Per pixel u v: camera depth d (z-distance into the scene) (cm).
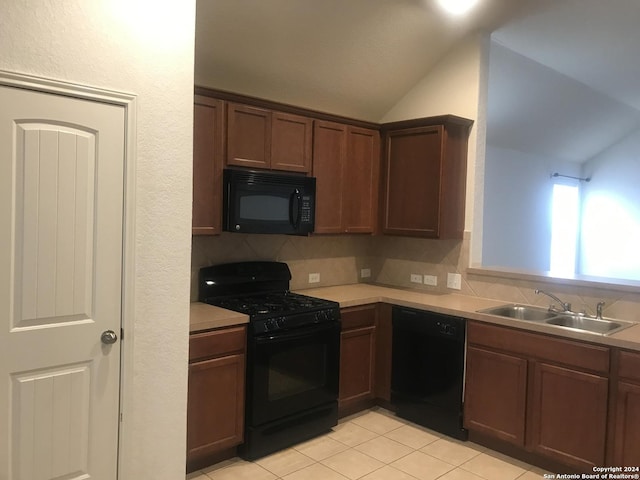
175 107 239
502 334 312
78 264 217
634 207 689
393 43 370
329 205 383
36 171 205
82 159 215
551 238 704
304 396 327
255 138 335
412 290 415
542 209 679
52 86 205
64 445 218
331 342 341
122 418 232
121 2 222
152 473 243
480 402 325
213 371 287
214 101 312
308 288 414
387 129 411
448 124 374
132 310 231
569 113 573
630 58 435
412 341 362
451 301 365
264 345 303
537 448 298
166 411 245
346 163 393
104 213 222
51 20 204
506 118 539
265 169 341
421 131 385
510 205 625
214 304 334
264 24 317
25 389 208
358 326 371
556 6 341
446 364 341
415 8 342
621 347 264
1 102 195
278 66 352
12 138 199
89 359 222
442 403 345
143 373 237
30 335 208
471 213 390
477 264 399
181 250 245
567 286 334
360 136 403
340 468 299
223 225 321
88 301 221
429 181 380
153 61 232
